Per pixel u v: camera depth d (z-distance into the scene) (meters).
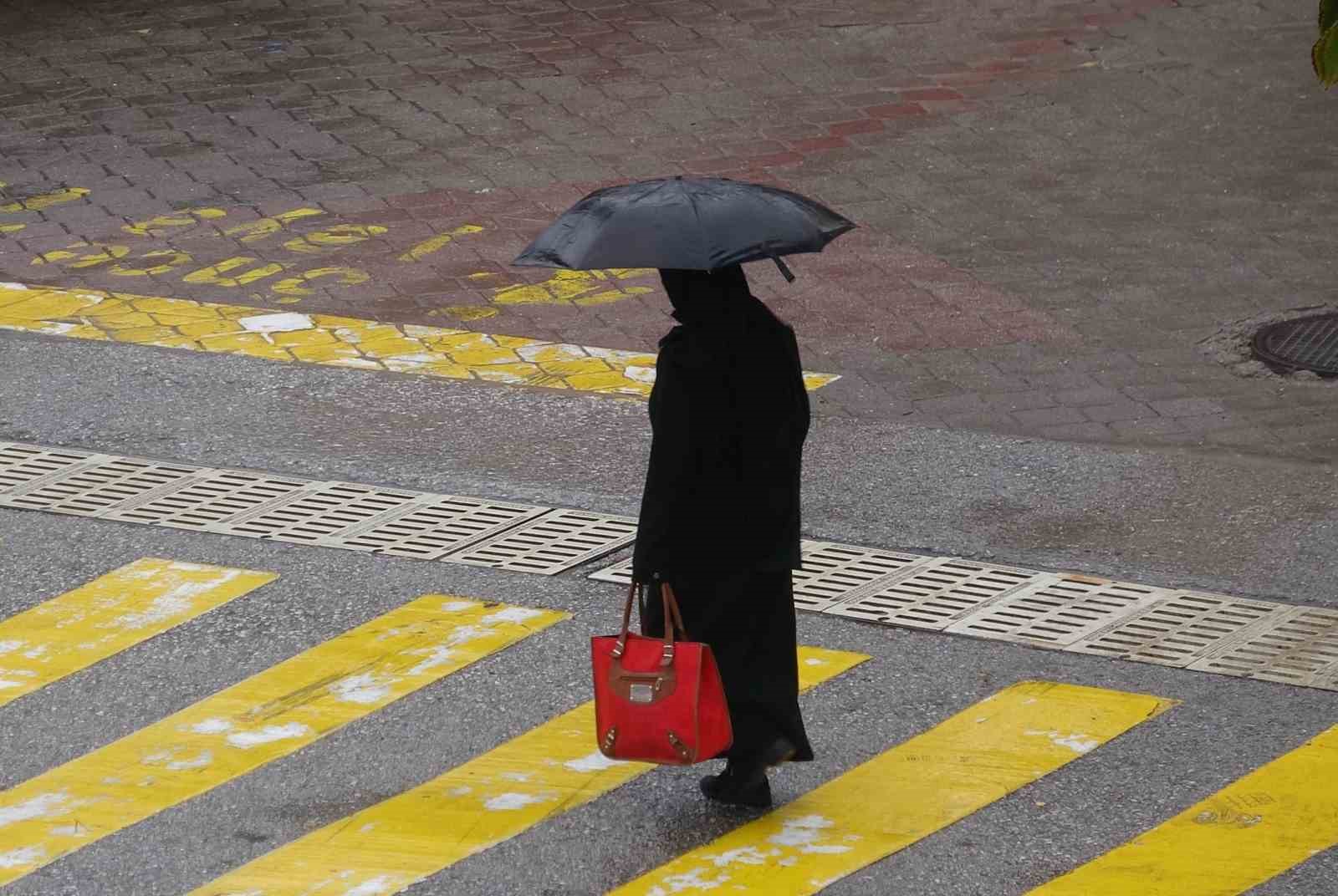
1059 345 28.41
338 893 15.47
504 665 19.45
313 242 33.53
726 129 38.78
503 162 37.25
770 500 15.76
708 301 15.44
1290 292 30.09
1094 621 20.05
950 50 43.38
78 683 19.28
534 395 27.16
